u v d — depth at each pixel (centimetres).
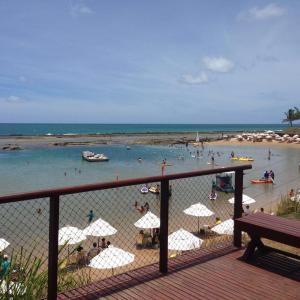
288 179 3934
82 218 1842
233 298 453
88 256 1322
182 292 465
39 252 698
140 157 6300
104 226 1555
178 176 521
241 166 622
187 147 8356
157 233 1641
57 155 6606
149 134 15100
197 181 3391
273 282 500
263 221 573
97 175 4297
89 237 1744
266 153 6931
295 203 1516
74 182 3772
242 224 575
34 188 3381
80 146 8775
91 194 2431
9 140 10850
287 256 591
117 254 1177
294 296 462
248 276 517
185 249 1295
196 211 1916
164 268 524
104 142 10044
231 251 614
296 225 553
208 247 636
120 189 2747
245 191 3222
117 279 502
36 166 5028
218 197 2831
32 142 10000
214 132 17550
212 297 454
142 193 2672
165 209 519
